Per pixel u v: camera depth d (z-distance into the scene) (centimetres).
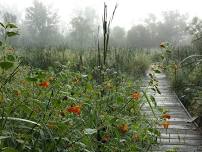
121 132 384
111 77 849
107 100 475
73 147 306
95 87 526
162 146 528
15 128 298
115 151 373
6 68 243
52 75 463
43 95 361
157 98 949
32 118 310
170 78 1145
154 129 431
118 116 412
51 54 1359
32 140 280
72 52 1509
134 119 491
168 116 476
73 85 475
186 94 934
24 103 320
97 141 356
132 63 1311
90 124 363
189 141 568
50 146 286
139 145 459
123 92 564
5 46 291
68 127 319
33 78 290
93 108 397
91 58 1297
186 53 1362
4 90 339
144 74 1298
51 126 305
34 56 1234
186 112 787
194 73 1023
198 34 1342
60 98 358
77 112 314
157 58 1738
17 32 262
